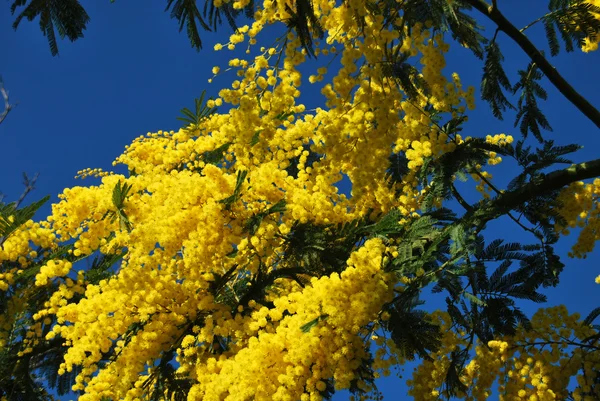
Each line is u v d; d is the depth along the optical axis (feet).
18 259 15.19
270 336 10.55
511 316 11.34
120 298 11.97
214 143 14.26
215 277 12.93
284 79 10.93
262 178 12.43
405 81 10.36
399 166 13.73
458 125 11.98
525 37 11.50
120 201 13.28
